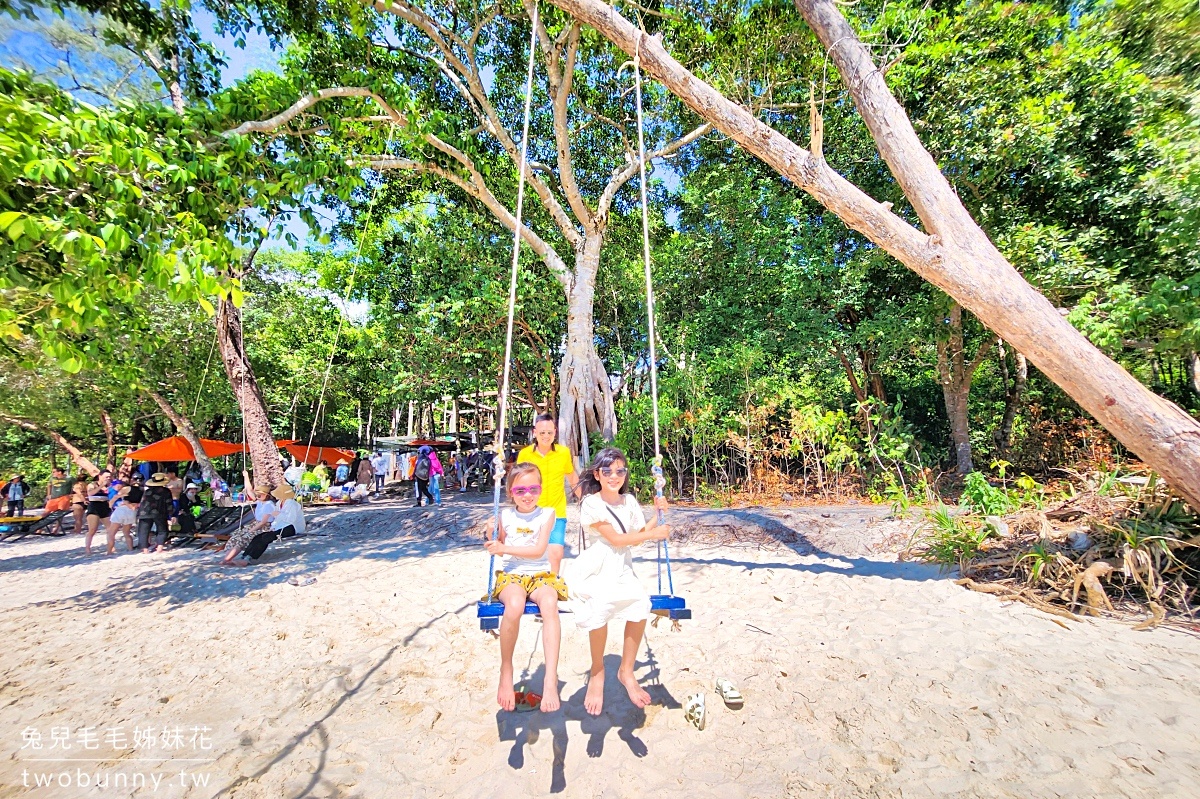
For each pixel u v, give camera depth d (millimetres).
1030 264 10352
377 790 2975
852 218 5785
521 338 18344
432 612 5789
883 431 12266
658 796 2855
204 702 3984
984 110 10914
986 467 15539
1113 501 6023
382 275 19172
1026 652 4219
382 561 8516
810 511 10391
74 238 3807
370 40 11836
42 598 7445
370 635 5203
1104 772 2836
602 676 3219
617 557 3385
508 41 14398
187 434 19406
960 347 13617
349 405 29844
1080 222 11492
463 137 12422
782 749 3201
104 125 4320
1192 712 3318
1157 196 9102
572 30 11797
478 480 23484
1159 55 9789
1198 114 8102
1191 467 4668
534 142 17812
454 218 16828
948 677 3891
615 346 21344
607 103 16344
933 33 10758
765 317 15648
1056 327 5094
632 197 20234
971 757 3021
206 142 6645
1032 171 11477
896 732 3293
